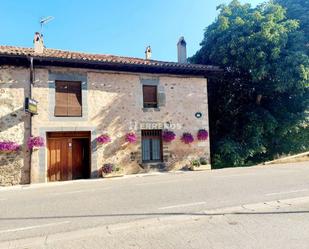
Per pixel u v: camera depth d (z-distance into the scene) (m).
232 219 4.60
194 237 3.84
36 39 12.48
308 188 6.97
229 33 16.22
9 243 3.93
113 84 13.08
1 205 6.68
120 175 12.34
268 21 15.23
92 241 3.86
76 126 12.16
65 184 10.63
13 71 11.55
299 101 16.34
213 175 10.59
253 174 10.15
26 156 11.34
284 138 17.28
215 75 15.46
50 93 11.92
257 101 17.38
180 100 14.26
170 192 7.28
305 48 15.85
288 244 3.47
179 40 17.17
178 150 13.88
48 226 4.70
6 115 11.27
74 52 14.24
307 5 17.52
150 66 13.19
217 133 18.25
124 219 4.89
